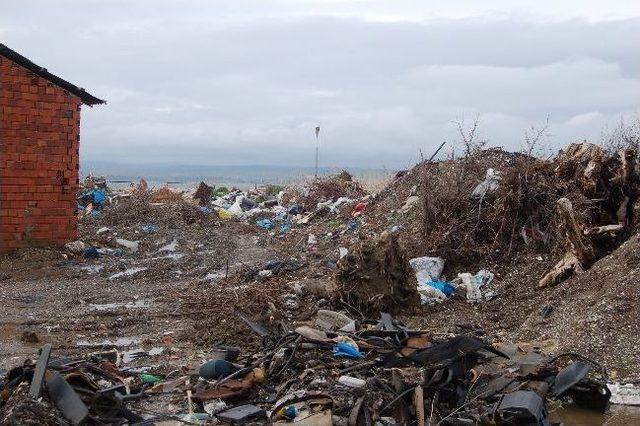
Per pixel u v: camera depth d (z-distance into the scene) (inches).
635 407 300.2
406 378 306.7
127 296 518.9
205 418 275.1
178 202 1029.8
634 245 433.7
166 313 458.6
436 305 470.0
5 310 467.5
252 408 278.8
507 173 561.3
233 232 878.4
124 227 871.1
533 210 546.0
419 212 606.9
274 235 845.8
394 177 861.8
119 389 293.7
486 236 546.3
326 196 1004.6
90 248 690.2
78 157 678.5
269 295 469.4
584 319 379.6
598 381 311.4
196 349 379.6
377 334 354.3
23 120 653.9
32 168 661.3
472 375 306.8
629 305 378.3
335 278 460.8
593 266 449.1
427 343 335.0
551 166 560.4
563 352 352.2
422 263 520.7
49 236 671.8
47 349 273.0
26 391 258.5
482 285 498.9
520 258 526.6
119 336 408.8
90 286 555.5
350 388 292.4
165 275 606.5
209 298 482.0
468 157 611.8
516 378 306.0
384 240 459.2
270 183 1355.8
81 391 268.7
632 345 350.6
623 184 524.4
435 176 618.2
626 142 567.5
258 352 347.9
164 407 287.9
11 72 645.9
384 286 450.3
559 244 518.0
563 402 305.9
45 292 529.3
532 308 444.5
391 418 270.2
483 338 394.6
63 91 665.6
